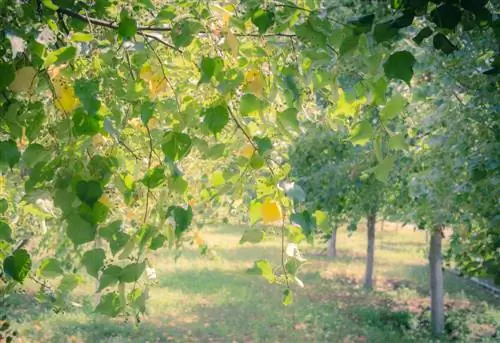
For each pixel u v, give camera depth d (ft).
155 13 7.10
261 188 6.00
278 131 7.08
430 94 16.01
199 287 42.73
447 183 16.76
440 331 32.60
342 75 6.55
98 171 4.67
